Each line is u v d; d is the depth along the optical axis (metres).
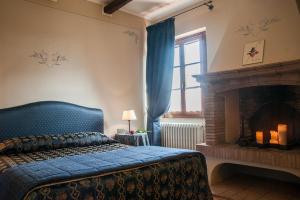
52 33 3.68
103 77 4.25
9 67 3.28
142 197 1.91
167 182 2.10
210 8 3.99
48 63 3.63
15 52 3.34
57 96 3.70
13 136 3.18
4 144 2.80
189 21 4.31
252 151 2.91
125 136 4.05
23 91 3.38
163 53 4.46
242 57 3.20
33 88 3.47
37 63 3.53
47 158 2.53
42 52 3.58
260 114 3.58
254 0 3.27
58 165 1.99
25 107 3.33
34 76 3.49
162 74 4.45
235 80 3.18
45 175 1.68
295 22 2.83
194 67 4.37
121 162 2.05
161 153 2.39
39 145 2.98
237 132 3.77
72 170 1.81
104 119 4.22
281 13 2.97
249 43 3.19
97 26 4.21
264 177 3.56
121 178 1.84
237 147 3.16
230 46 3.39
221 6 3.87
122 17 4.56
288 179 3.34
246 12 3.33
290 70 2.64
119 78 4.48
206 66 4.18
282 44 2.88
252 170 3.70
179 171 2.21
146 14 4.75
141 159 2.14
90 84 4.07
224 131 3.55
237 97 3.80
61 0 3.79
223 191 3.00
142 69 4.87
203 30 4.23
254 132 3.63
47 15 3.64
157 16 4.81
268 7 3.11
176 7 4.40
